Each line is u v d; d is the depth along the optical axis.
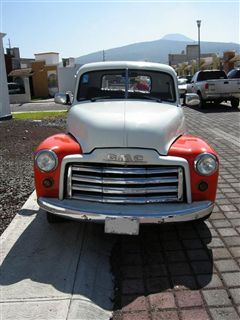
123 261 4.46
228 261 4.35
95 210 4.20
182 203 4.38
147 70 6.02
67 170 4.41
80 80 6.07
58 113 19.64
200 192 4.43
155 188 4.32
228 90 19.09
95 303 3.69
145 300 3.74
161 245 4.79
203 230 5.12
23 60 56.66
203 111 18.73
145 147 4.33
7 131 12.55
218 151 9.48
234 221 5.35
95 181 4.34
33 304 3.56
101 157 4.30
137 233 4.14
